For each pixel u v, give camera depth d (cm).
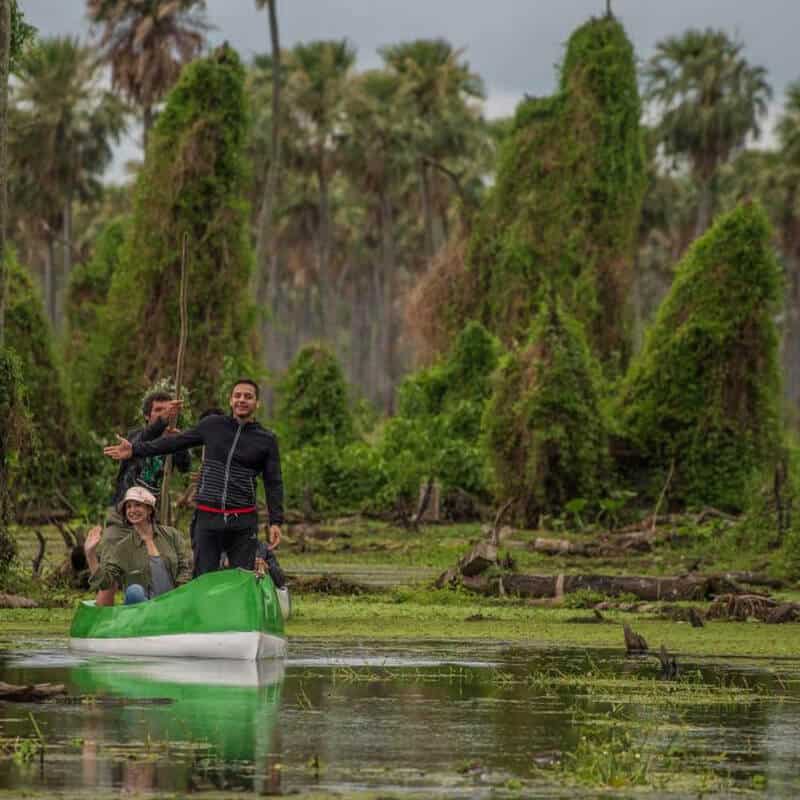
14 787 1394
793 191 16262
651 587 3584
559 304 6562
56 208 16388
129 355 7219
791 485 5038
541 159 8456
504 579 3662
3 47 3416
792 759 1582
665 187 17200
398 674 2244
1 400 3459
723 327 6750
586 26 8400
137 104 13962
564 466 6388
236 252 7244
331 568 4575
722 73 15000
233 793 1376
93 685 2072
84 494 6519
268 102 16750
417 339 9006
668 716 1869
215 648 2386
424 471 6744
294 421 8225
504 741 1667
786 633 2961
